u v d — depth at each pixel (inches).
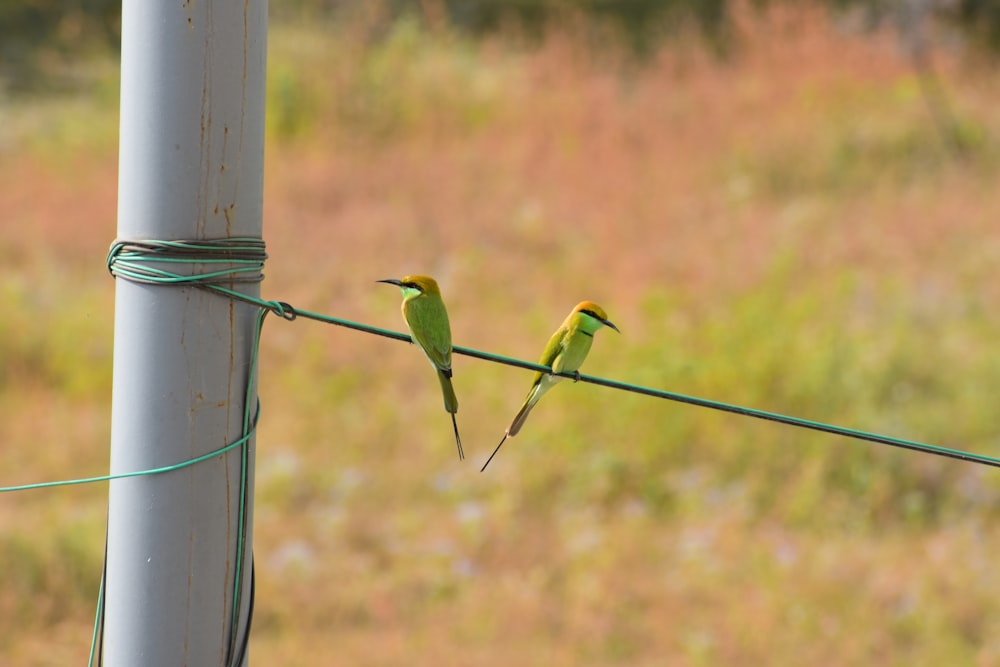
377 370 661.9
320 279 774.5
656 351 600.1
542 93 1092.5
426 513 528.4
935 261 733.3
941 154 920.3
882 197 848.3
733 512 508.7
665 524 510.3
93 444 577.6
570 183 911.7
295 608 437.1
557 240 823.1
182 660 163.0
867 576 445.1
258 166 166.6
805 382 567.2
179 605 162.4
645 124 1007.0
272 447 585.0
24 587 447.2
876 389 574.2
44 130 1091.9
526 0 1492.4
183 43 159.2
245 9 162.4
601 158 948.6
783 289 692.1
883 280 699.4
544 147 991.6
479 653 398.3
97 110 1144.2
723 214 840.3
